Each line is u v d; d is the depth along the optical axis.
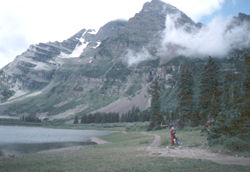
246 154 19.41
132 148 29.20
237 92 42.72
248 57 48.53
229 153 20.28
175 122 71.19
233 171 13.12
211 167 14.31
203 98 61.62
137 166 15.40
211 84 61.25
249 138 23.97
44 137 90.00
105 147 37.09
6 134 102.12
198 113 64.25
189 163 15.83
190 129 56.78
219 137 24.97
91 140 75.25
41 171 15.35
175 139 27.78
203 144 26.00
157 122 85.81
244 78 47.12
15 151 42.31
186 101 67.25
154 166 15.06
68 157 22.88
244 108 37.09
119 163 17.08
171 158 18.30
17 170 16.09
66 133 129.50
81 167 16.14
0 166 18.23
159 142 34.94
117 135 81.25
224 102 48.00
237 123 25.91
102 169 14.96
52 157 23.83
